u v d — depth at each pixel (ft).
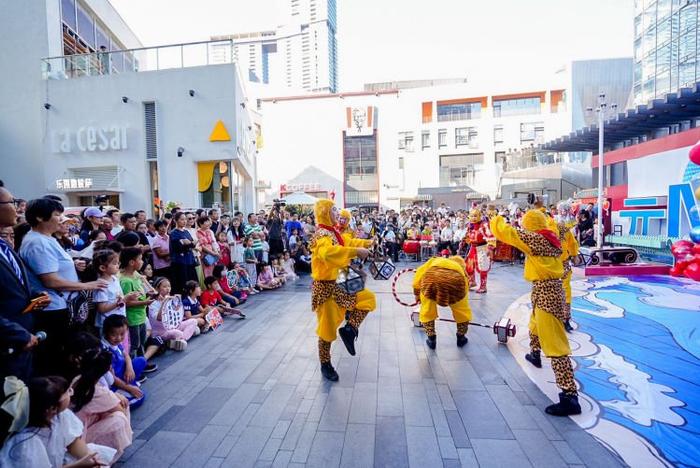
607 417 12.40
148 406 13.32
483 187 128.16
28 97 48.19
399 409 12.98
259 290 32.63
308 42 379.35
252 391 14.37
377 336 20.58
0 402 8.48
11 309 9.43
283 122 136.67
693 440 11.11
